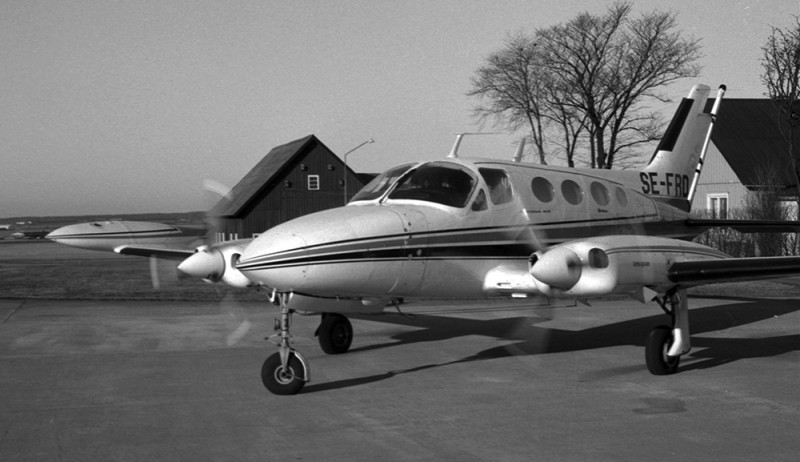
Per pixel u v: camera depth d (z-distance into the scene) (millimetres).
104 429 6094
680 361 9328
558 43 41062
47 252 57625
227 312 14328
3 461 5254
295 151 49969
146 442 5734
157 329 11977
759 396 7344
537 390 7617
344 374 8461
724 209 35219
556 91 40906
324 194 50625
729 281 8383
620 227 10500
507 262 9008
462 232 8562
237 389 7625
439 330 12078
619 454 5430
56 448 5566
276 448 5590
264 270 7371
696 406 6918
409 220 8188
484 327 12414
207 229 8922
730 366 9000
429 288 8477
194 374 8391
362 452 5496
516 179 9305
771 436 5895
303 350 10117
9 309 14703
